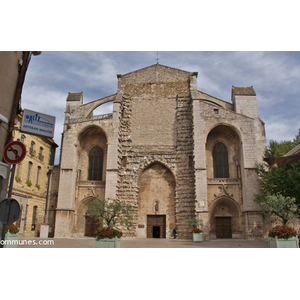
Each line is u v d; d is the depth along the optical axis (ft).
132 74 140.56
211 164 126.21
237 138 125.29
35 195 129.08
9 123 49.06
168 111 133.80
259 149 129.29
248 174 116.67
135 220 120.78
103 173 130.31
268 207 74.28
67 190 122.01
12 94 50.19
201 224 107.86
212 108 123.65
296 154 55.47
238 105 134.82
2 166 46.24
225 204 121.90
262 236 110.01
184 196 121.08
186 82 137.08
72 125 129.39
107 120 126.82
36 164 131.03
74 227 122.52
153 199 125.39
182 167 124.88
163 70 139.85
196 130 120.78
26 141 122.83
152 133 131.34
